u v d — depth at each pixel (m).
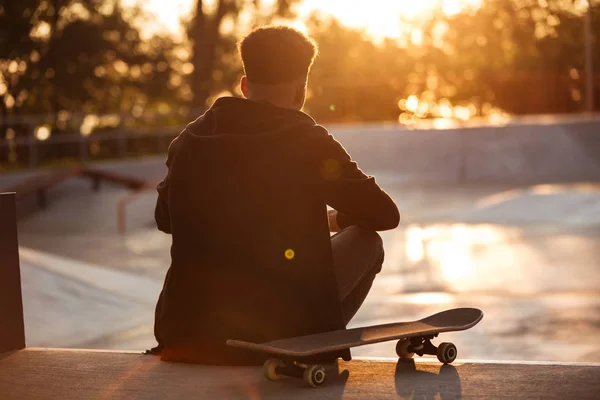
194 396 2.59
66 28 32.12
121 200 20.17
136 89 37.88
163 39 37.06
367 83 46.66
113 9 34.09
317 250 2.70
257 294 2.70
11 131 30.81
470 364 2.84
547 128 26.67
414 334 2.66
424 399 2.48
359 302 2.91
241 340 2.74
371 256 2.86
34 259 8.46
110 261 13.58
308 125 2.68
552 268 10.93
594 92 40.94
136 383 2.75
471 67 49.94
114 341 6.44
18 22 31.27
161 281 10.17
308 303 2.69
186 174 2.75
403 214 18.42
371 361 2.92
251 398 2.55
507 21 48.97
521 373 2.71
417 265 11.70
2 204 3.31
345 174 2.64
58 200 20.39
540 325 7.22
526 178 25.53
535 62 47.28
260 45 2.65
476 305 8.33
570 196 17.11
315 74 49.34
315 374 2.61
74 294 7.77
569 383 2.59
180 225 2.78
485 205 17.81
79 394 2.69
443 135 27.11
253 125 2.68
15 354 3.25
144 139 29.81
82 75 32.78
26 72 32.09
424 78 51.53
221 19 35.19
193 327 2.81
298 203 2.66
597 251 12.23
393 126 28.31
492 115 50.12
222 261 2.72
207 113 2.80
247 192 2.67
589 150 26.25
